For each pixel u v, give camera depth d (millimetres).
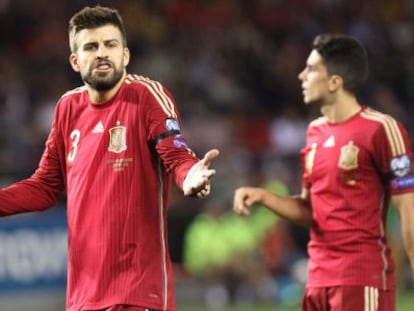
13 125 56188
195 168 15812
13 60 64125
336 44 21047
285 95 69812
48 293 44625
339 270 20406
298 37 75688
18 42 66625
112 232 16906
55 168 18250
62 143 17922
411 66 75938
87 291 17016
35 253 44562
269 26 76000
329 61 20938
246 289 48812
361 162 20453
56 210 45688
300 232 52688
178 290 48656
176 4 73438
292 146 62812
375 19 79688
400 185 20188
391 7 80812
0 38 66500
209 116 62844
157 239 17109
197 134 59344
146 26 70312
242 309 46062
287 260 50938
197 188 15555
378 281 20297
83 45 16969
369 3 80312
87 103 17547
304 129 64125
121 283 16812
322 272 20672
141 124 17047
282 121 63594
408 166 20234
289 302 48812
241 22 74938
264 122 63719
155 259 17031
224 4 75312
